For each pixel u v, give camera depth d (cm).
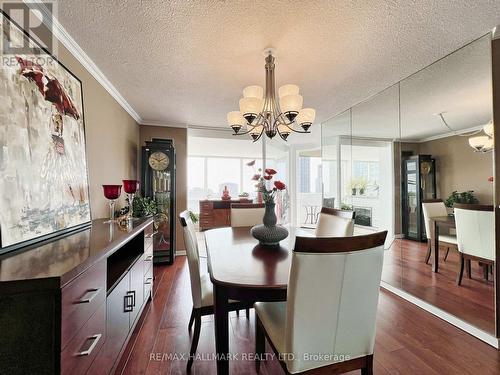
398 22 151
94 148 206
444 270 212
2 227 97
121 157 280
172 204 348
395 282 259
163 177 350
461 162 198
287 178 608
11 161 104
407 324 192
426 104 224
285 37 164
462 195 194
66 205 145
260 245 174
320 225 219
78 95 170
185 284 276
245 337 179
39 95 125
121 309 146
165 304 227
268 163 751
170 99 279
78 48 173
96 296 108
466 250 196
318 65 203
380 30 158
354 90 256
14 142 106
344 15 144
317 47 177
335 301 97
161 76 221
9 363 76
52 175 132
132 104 296
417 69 211
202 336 179
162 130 382
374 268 101
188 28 154
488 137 177
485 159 181
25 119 114
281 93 177
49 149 131
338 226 193
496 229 166
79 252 105
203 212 646
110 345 127
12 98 107
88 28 154
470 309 187
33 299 76
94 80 206
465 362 150
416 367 145
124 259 178
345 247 94
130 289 164
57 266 87
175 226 389
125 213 217
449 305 203
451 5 137
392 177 262
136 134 351
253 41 169
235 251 157
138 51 181
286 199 605
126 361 152
